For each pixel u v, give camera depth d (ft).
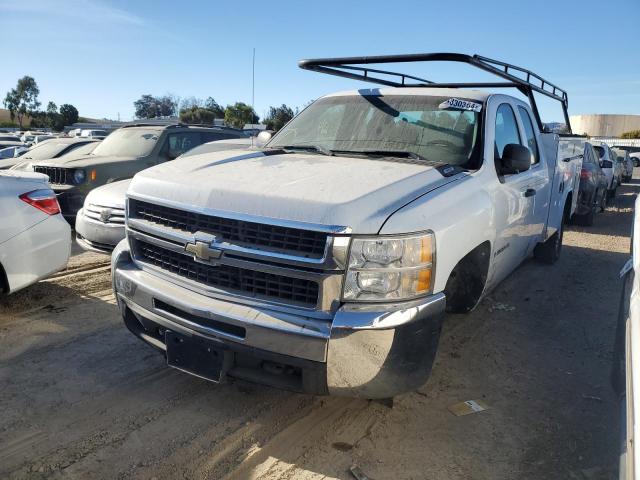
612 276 22.21
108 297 16.94
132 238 10.62
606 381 12.55
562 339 15.10
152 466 8.89
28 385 11.34
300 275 8.34
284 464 9.07
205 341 9.13
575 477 8.98
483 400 11.44
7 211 14.42
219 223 9.05
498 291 19.35
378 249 8.28
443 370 12.77
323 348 8.18
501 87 18.12
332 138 13.32
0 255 14.23
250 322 8.56
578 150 23.90
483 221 10.93
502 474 9.01
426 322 8.71
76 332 14.14
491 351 14.03
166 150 29.48
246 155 12.03
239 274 8.93
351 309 8.27
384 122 13.15
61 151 35.53
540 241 18.60
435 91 13.93
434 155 12.05
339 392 8.63
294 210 8.42
